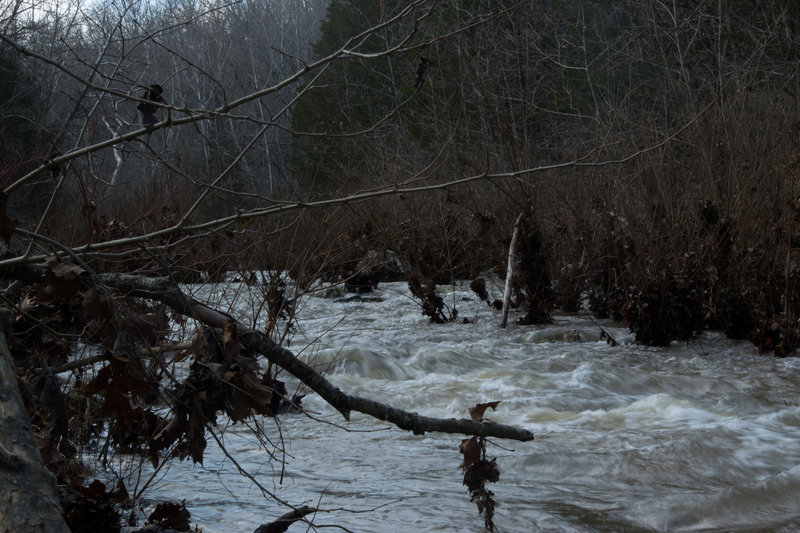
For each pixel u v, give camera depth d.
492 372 7.35
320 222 7.25
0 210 2.44
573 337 9.55
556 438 5.30
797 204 8.98
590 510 3.90
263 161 29.91
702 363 8.00
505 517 3.77
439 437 5.43
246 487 4.18
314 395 6.54
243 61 35.38
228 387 2.65
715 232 9.46
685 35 18.58
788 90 16.05
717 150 10.70
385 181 13.45
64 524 1.78
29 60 11.81
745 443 5.01
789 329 8.28
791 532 3.65
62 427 3.15
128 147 3.56
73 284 2.51
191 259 5.41
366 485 4.29
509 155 11.00
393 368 7.68
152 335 2.67
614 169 11.30
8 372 2.08
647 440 5.20
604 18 20.77
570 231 11.98
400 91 21.95
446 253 12.80
